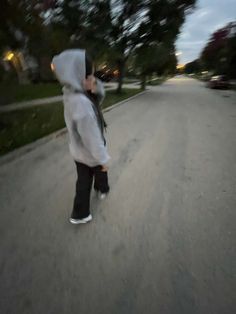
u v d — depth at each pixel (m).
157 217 3.11
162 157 5.12
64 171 4.41
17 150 5.28
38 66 20.91
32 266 2.35
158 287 2.16
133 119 9.12
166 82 44.81
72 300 2.04
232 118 9.26
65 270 2.32
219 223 3.00
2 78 7.13
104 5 15.46
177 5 17.00
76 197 2.83
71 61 2.07
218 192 3.73
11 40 6.34
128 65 23.64
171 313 1.96
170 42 18.95
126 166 4.64
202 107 12.32
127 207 3.31
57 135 6.57
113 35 17.20
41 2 6.64
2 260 2.42
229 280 2.23
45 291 2.11
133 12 16.73
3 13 5.63
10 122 7.19
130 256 2.49
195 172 4.41
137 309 1.98
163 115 9.97
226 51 31.28
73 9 14.87
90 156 2.52
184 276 2.27
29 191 3.72
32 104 10.52
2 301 2.02
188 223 3.00
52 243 2.65
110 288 2.15
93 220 3.03
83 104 2.14
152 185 3.92
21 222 2.99
